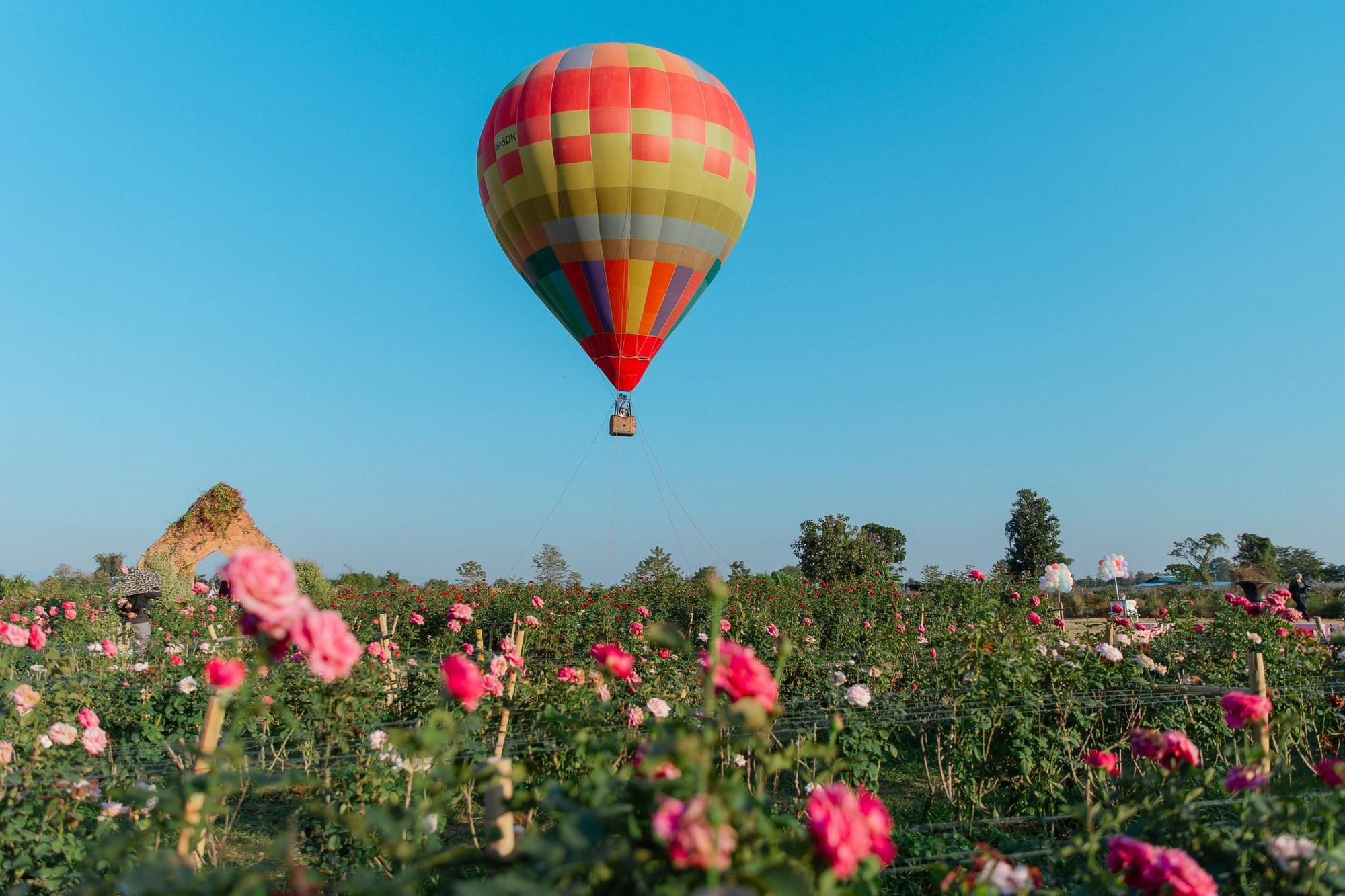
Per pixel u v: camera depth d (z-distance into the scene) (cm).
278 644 261
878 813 243
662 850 219
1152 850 279
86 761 557
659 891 208
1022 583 1712
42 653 1001
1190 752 355
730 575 2158
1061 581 1259
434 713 292
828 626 1731
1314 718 891
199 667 888
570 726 390
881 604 1775
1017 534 4453
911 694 861
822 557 3005
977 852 441
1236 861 325
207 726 307
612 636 1588
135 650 1262
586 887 216
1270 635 1050
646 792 230
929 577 2116
